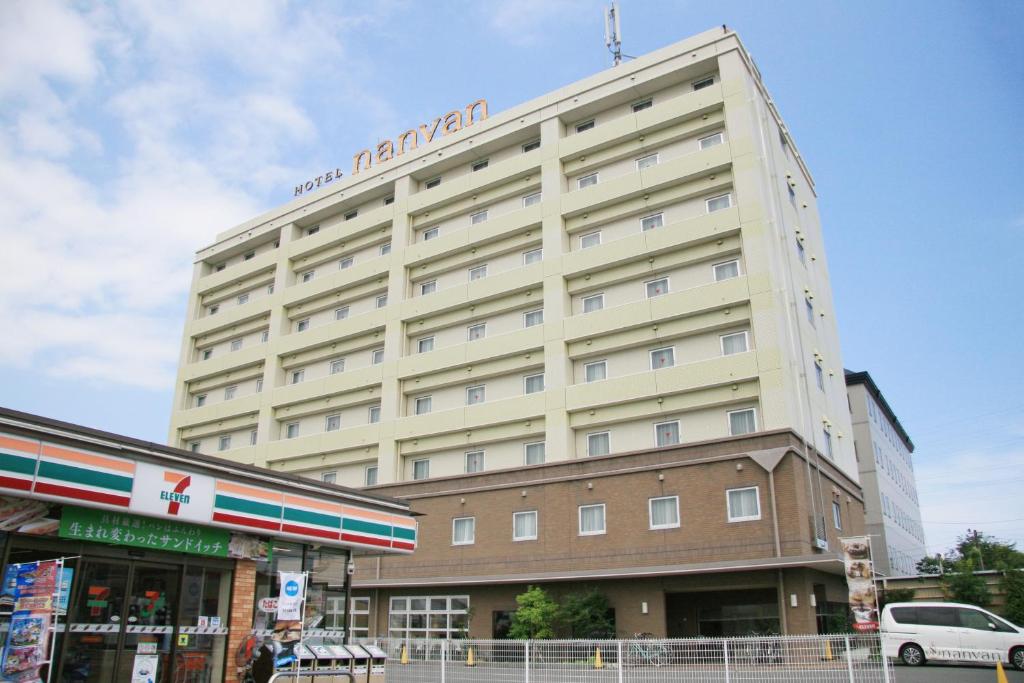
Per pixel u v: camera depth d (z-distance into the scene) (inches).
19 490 503.5
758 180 1344.7
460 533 1469.0
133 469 571.8
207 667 628.1
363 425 1705.2
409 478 1621.6
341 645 702.5
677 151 1482.5
